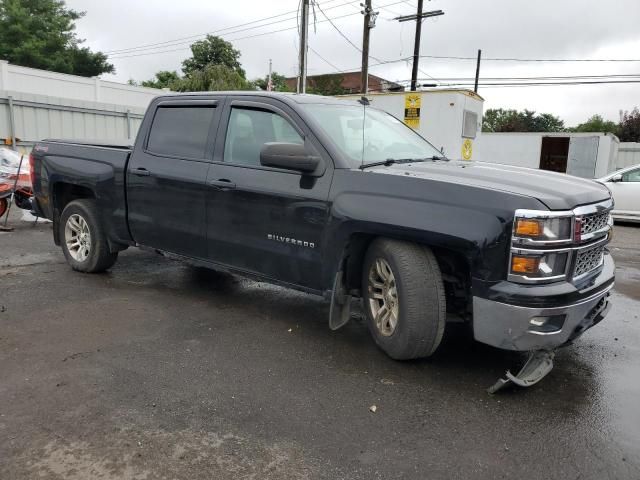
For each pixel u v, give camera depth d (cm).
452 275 379
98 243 592
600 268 389
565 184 371
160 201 516
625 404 345
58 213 638
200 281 605
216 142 480
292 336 447
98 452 282
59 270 636
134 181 538
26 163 1067
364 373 380
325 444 294
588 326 364
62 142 629
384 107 1598
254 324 473
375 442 297
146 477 263
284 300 544
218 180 464
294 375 375
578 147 2819
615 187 1312
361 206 377
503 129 6488
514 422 320
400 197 364
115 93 3134
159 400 336
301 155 398
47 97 1780
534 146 2914
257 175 441
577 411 335
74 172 594
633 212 1294
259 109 457
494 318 334
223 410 326
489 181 360
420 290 363
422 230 349
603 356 423
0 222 992
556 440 302
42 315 481
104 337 434
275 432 304
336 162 402
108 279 602
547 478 270
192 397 340
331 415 323
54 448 284
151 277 617
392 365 394
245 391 350
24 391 342
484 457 285
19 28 4181
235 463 276
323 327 470
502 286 329
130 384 355
